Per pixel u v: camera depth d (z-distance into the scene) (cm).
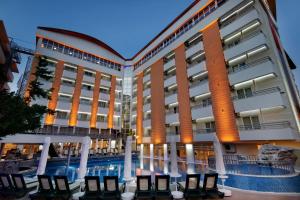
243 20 1892
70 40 3462
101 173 1614
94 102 3528
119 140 3688
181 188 772
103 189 722
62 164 2091
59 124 2972
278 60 1697
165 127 2723
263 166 1222
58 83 3152
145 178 695
